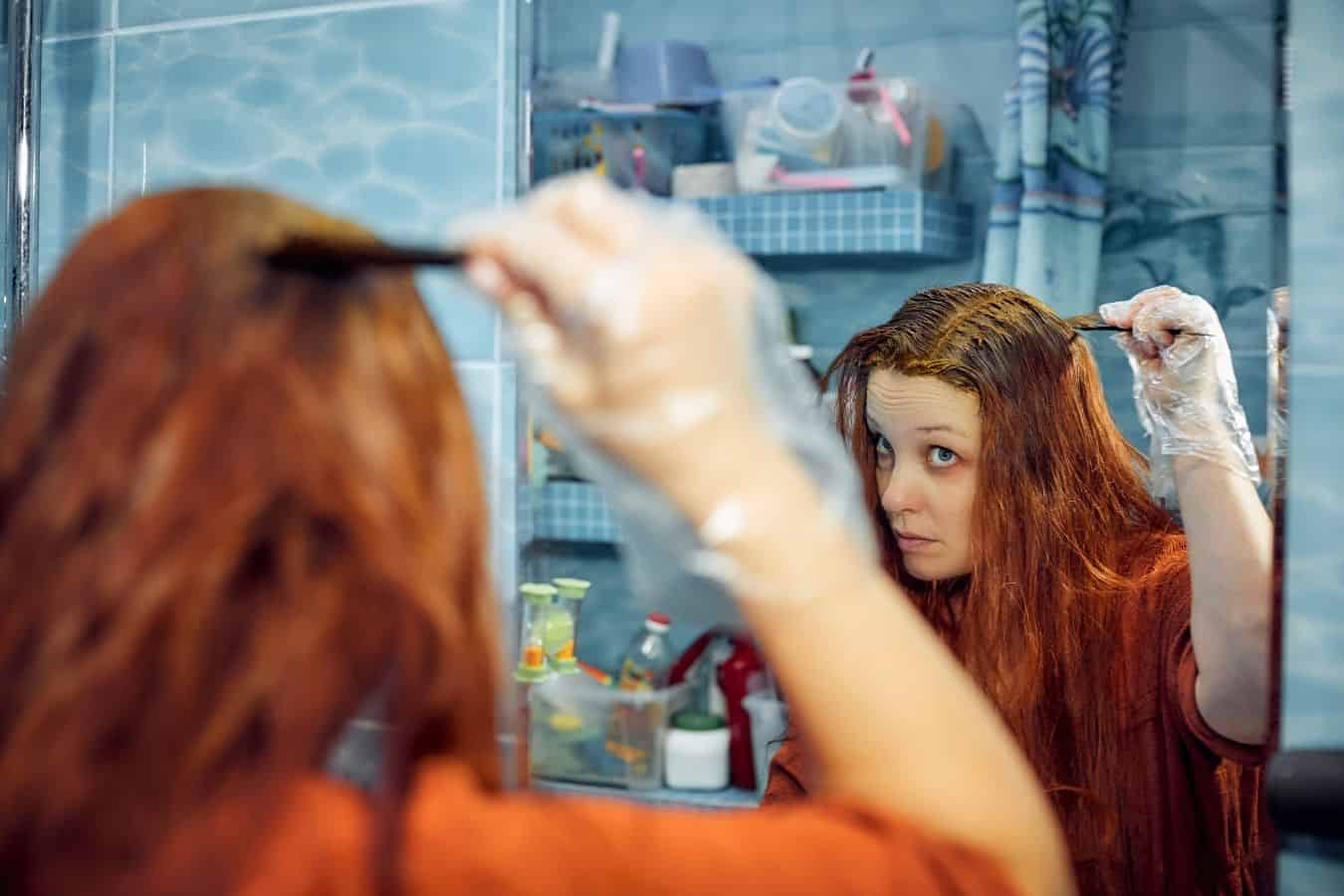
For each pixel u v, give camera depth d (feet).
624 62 3.89
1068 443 3.43
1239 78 3.19
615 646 3.90
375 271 1.57
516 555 4.05
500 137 4.15
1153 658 3.33
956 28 3.50
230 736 1.37
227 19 4.50
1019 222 3.45
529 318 1.46
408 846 1.41
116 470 1.42
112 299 1.50
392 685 1.48
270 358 1.46
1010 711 3.45
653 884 1.42
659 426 1.45
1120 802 3.34
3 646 1.43
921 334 3.53
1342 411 2.81
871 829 1.48
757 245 3.75
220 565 1.39
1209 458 3.14
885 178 3.59
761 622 1.55
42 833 1.38
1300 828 2.77
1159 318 3.22
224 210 1.56
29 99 4.64
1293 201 2.86
